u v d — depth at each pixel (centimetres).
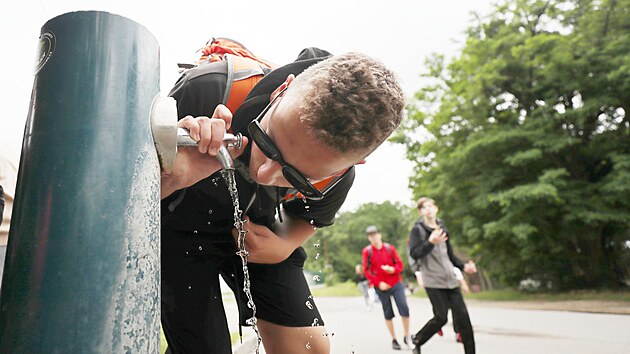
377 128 101
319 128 99
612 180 1541
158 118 78
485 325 773
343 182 159
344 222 6134
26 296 63
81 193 67
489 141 1628
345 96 98
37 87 73
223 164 96
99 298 64
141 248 70
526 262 1848
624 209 1561
